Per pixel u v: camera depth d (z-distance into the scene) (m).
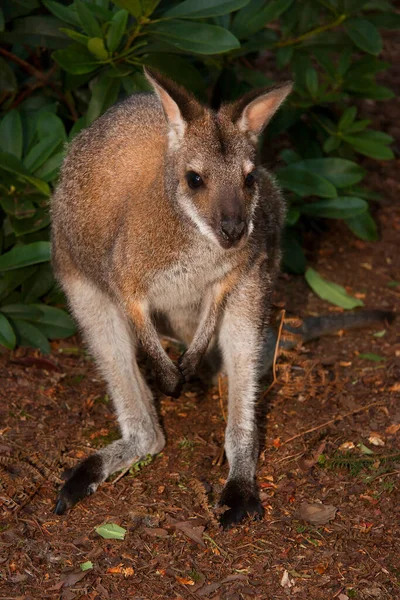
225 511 6.69
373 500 6.93
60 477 7.13
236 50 9.97
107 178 7.38
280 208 8.30
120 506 6.82
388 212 11.91
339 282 10.55
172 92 6.66
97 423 7.96
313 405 8.25
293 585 6.05
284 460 7.43
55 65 9.64
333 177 10.16
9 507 6.74
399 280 10.63
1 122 8.80
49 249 8.47
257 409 8.16
